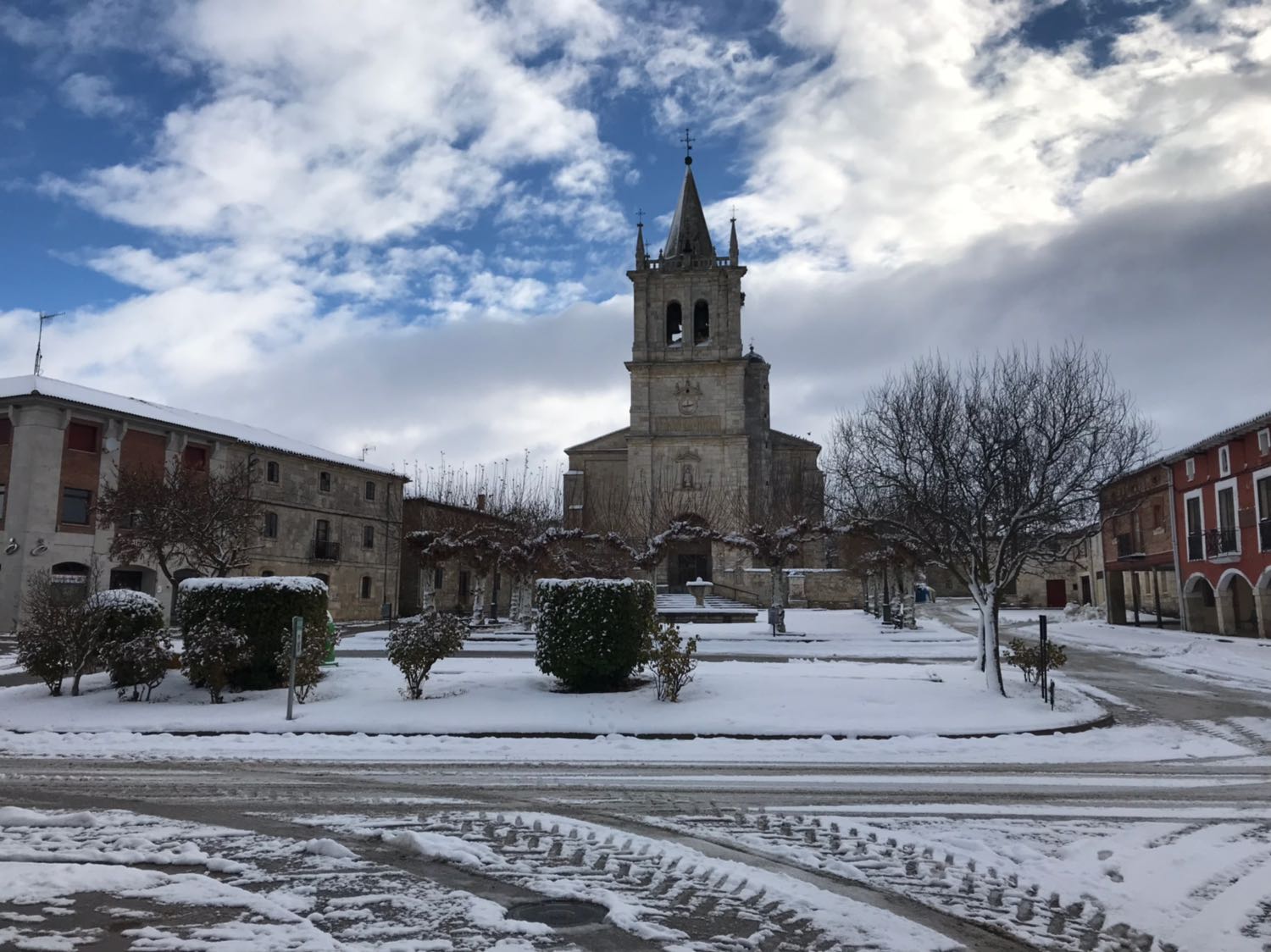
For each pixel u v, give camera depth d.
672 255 67.81
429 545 35.31
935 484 19.75
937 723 14.33
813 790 9.71
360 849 7.16
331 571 48.16
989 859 6.97
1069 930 5.54
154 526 28.22
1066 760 12.09
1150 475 38.34
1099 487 19.22
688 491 60.94
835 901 5.92
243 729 13.91
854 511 25.84
